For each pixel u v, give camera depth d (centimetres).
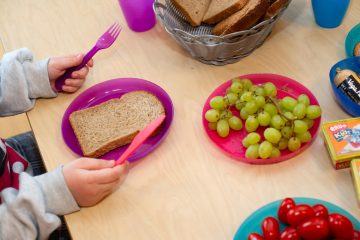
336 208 54
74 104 77
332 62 75
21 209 62
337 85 67
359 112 64
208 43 71
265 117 64
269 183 61
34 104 79
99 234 59
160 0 85
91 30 91
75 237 59
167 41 85
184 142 68
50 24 94
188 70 79
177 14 82
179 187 62
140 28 87
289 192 59
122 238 58
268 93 68
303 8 86
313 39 80
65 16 96
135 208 61
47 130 74
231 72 77
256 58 79
